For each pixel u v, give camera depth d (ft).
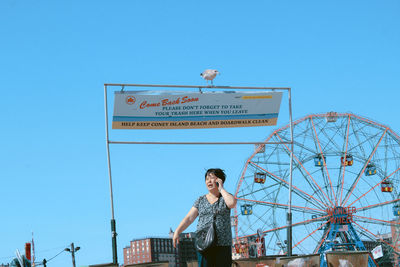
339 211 229.66
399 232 229.25
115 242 43.88
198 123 48.93
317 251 228.02
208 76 48.83
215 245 21.81
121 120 47.60
